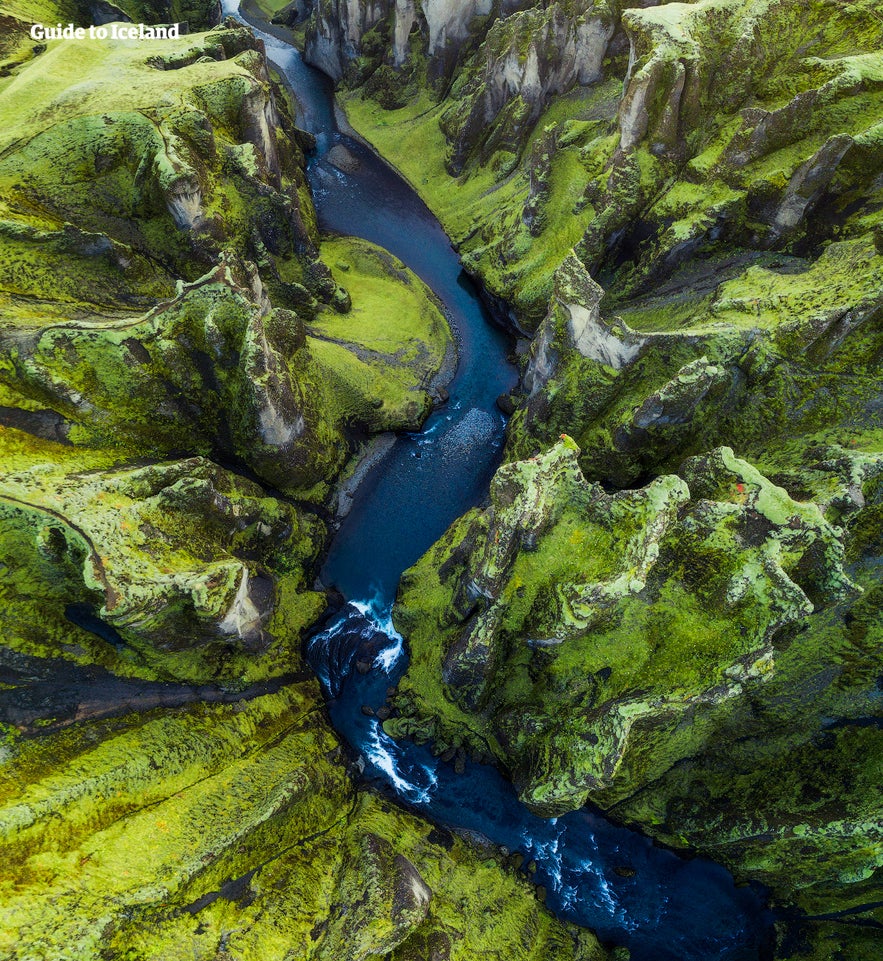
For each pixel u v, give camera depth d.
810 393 41.53
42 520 32.72
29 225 46.22
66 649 34.66
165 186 48.97
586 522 37.25
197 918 29.70
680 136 55.38
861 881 37.53
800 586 35.56
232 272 43.81
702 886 41.50
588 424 49.53
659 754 39.34
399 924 31.38
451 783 43.09
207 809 33.44
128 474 37.28
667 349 45.38
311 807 37.78
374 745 44.41
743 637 33.69
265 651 42.84
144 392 41.94
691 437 45.62
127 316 47.22
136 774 32.91
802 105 48.69
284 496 50.25
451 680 41.09
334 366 55.84
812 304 41.84
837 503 35.16
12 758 30.80
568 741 36.28
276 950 30.33
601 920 40.12
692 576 35.19
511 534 35.31
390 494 55.84
